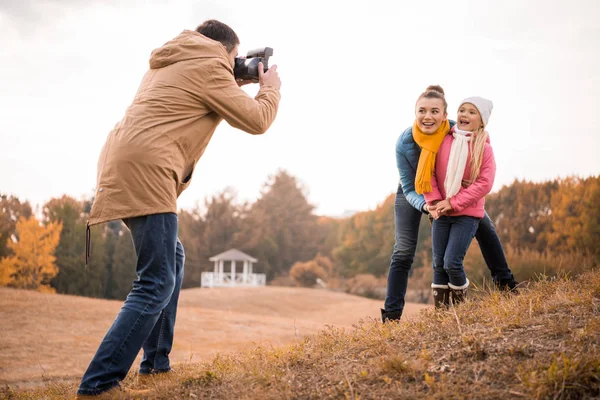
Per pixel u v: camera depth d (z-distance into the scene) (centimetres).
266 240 6131
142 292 331
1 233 4212
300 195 6775
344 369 315
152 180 330
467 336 324
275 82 383
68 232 4684
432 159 436
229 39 378
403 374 289
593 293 372
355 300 3203
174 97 342
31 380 936
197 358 1137
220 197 5916
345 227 5884
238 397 302
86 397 314
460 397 254
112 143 338
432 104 432
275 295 3191
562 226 3170
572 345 289
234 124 357
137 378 388
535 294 401
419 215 475
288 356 365
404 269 464
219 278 4719
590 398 246
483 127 441
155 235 332
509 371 273
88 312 1803
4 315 1677
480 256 2594
